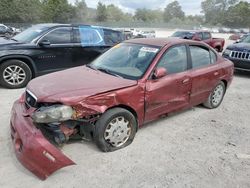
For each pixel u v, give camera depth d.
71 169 3.44
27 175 3.29
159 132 4.59
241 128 4.98
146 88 4.04
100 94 3.55
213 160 3.82
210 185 3.29
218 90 5.82
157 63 4.24
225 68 5.71
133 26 64.75
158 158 3.79
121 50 4.85
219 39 18.48
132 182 3.27
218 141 4.41
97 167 3.51
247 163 3.79
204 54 5.31
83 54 7.91
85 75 4.17
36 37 7.19
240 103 6.53
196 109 5.82
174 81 4.46
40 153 3.12
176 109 4.73
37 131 3.24
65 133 3.56
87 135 3.83
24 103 3.82
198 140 4.39
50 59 7.33
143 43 4.77
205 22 117.94
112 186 3.18
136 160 3.71
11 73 6.83
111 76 4.15
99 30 8.32
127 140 4.04
